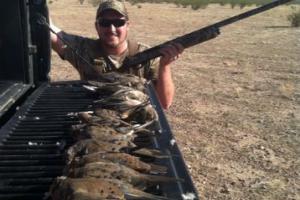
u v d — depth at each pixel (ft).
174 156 3.21
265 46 22.62
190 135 9.66
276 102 12.46
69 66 16.76
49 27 5.87
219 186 7.43
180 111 11.33
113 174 2.75
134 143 3.52
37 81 6.00
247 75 15.87
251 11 6.23
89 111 4.33
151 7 48.91
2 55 5.62
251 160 8.50
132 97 4.48
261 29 29.58
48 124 4.06
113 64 6.50
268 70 16.81
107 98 4.44
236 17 6.26
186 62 18.11
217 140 9.44
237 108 11.78
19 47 5.60
